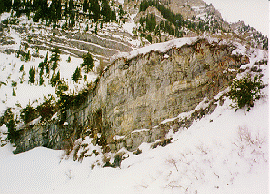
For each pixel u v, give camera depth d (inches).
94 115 700.7
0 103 1220.5
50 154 772.0
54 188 588.1
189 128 492.4
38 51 1877.5
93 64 1584.6
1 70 1590.8
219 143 370.0
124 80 624.4
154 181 377.4
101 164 570.9
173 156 415.5
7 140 1014.4
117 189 421.7
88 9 2503.7
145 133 543.2
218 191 283.1
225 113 450.9
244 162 303.6
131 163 502.3
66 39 2058.3
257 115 378.0
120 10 2775.6
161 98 557.3
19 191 627.5
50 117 927.7
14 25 2113.7
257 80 440.1
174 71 562.6
